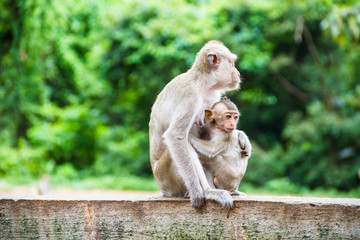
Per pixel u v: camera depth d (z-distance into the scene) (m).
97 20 21.84
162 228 5.11
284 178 19.75
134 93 23.39
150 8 20.55
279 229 4.87
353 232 4.75
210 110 5.37
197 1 21.81
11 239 5.29
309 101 22.62
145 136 21.98
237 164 5.35
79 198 5.30
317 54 21.75
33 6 16.56
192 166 5.07
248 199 4.96
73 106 21.12
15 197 5.36
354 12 14.77
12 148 18.16
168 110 5.38
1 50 17.09
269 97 22.94
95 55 22.39
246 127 23.73
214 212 4.99
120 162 21.17
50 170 18.30
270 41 21.03
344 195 17.19
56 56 19.16
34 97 18.14
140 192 15.62
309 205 4.82
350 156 19.50
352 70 20.02
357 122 18.92
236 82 5.59
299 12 19.80
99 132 21.83
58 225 5.23
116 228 5.18
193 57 19.50
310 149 20.11
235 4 20.16
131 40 20.70
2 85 17.06
